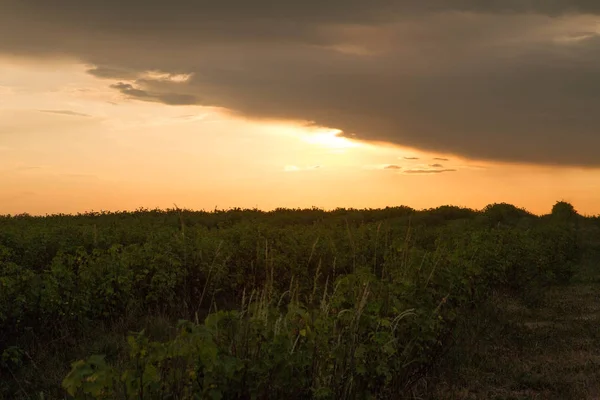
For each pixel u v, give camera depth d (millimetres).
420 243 15031
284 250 12453
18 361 7555
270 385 4848
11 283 8461
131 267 10586
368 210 26031
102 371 4098
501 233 16094
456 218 27312
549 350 9375
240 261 11859
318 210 25547
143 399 4336
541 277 15602
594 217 28875
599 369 8391
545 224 26062
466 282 9211
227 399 4691
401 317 6539
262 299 5754
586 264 20312
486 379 7859
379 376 5969
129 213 22859
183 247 11648
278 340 4934
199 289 11375
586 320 11727
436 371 7652
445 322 7789
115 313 9766
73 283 9188
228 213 23656
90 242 13445
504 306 12383
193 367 4633
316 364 5336
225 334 4977
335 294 6688
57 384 7098
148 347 4434
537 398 7246
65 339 8617
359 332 5859
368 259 12414
